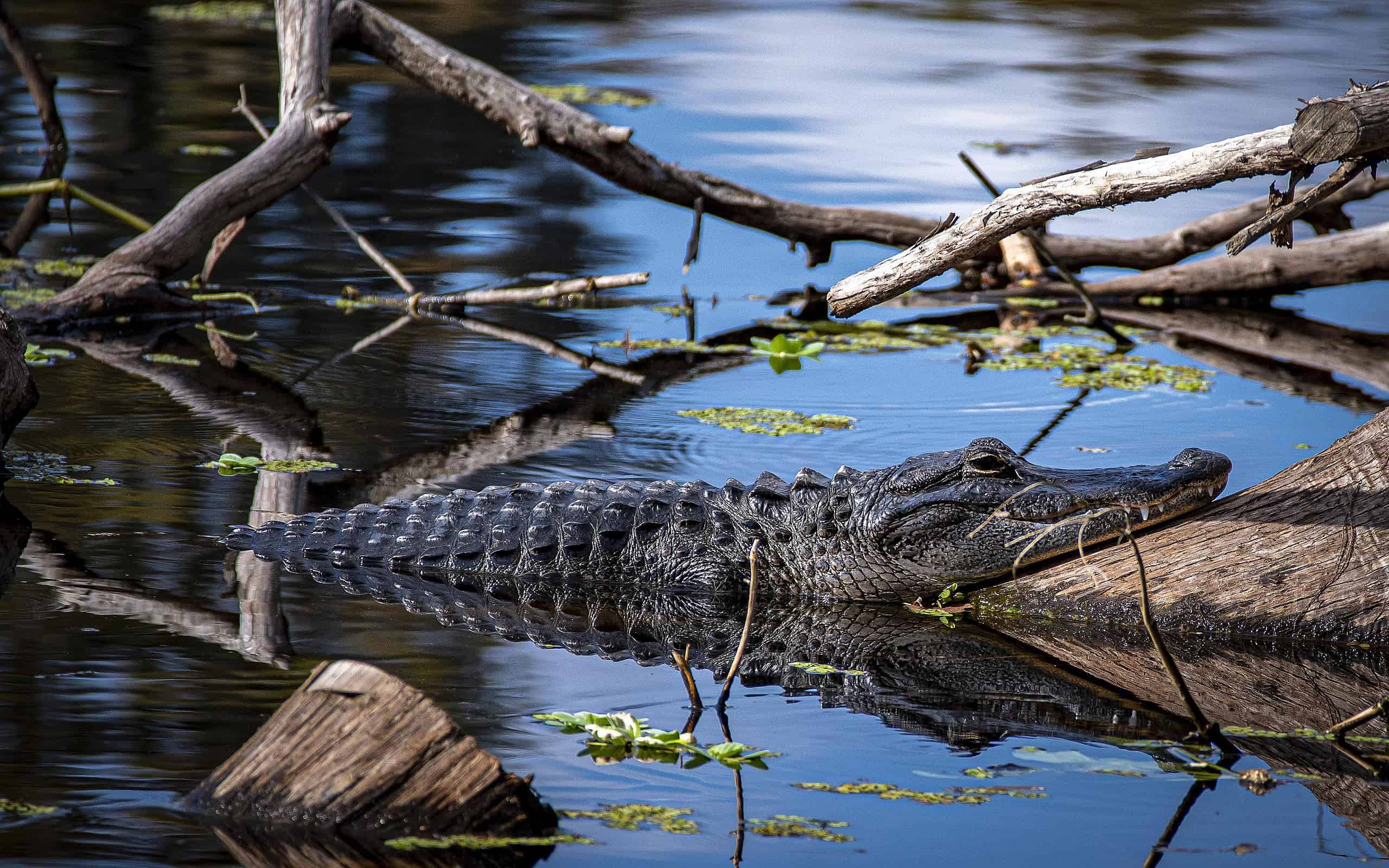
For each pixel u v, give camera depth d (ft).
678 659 25.35
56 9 116.88
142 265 56.44
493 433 43.37
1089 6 126.72
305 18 58.39
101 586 29.71
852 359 54.24
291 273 64.44
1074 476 31.68
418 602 30.78
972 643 29.68
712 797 20.80
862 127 86.53
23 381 38.65
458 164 83.25
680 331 57.88
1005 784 21.52
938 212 68.18
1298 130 23.13
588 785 21.11
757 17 124.67
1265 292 67.10
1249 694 26.12
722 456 41.06
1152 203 77.10
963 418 45.44
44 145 79.25
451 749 19.56
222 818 19.44
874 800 20.83
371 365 51.39
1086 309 61.67
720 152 79.87
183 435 41.98
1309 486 30.76
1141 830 19.92
